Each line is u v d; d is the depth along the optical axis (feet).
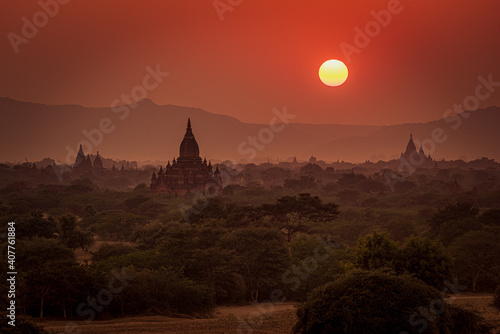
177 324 135.54
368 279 105.19
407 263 155.12
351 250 212.64
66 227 277.03
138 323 137.08
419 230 326.03
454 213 292.40
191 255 193.16
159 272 172.55
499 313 145.79
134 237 295.07
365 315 100.22
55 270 147.95
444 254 157.38
